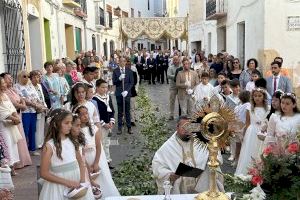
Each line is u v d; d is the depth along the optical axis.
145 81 24.34
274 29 11.45
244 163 6.41
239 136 6.58
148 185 4.89
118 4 34.34
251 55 13.08
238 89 7.96
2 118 6.78
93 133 5.32
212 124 3.33
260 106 6.48
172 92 11.85
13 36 9.87
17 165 7.30
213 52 20.70
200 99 9.27
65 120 4.16
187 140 4.55
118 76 10.28
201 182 4.51
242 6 14.19
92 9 23.45
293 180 2.98
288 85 8.45
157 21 28.41
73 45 18.03
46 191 4.16
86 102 6.32
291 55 11.50
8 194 4.80
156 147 7.11
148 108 11.32
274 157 3.04
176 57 11.95
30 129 8.23
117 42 32.28
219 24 18.84
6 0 9.13
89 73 8.50
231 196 3.38
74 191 4.09
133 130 10.55
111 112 7.46
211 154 3.33
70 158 4.22
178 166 4.29
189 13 27.66
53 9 14.37
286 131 5.23
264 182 3.07
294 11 11.38
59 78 9.23
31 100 8.12
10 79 7.50
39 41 12.41
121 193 4.93
